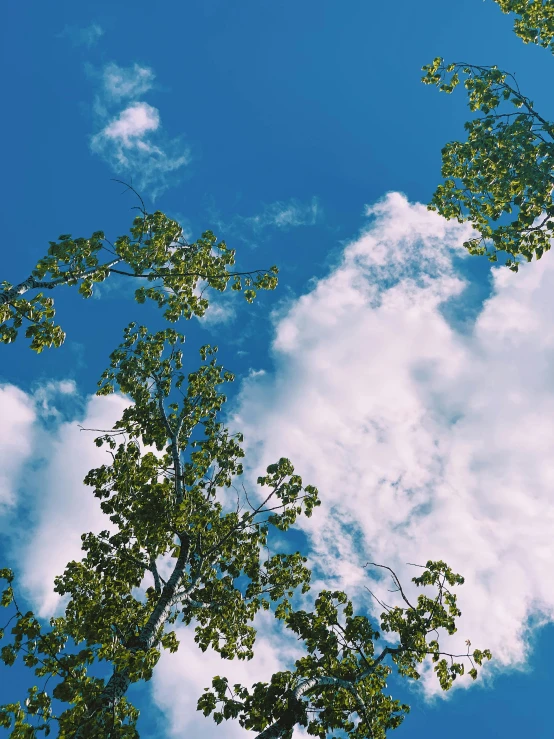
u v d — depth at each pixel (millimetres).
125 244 12391
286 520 14664
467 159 14500
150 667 10430
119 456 15055
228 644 14648
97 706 8648
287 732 9250
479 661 12078
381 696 12430
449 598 12852
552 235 13227
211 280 14852
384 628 12930
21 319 10305
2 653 10164
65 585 13367
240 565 15219
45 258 10625
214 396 17547
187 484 15086
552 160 12203
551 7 13250
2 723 9125
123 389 16375
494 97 13305
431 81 14203
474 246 15266
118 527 13977
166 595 12336
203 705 9867
